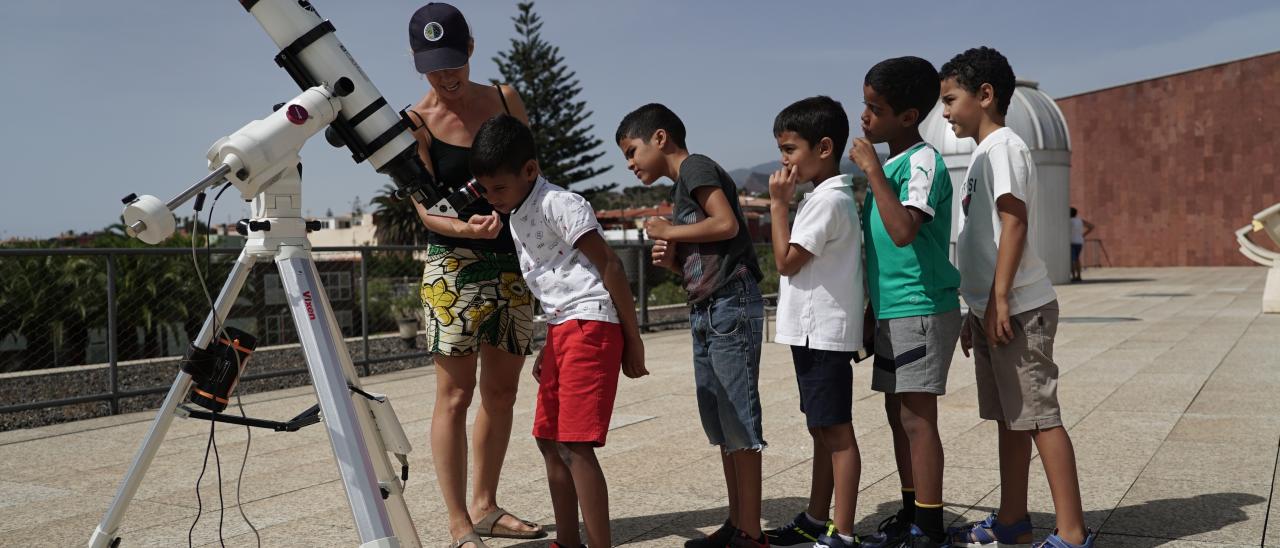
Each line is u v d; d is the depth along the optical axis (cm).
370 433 212
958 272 271
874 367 269
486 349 296
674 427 476
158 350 841
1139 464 367
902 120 269
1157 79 2672
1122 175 2755
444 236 290
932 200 259
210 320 207
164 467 408
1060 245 1809
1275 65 2470
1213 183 2592
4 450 457
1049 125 1791
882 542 271
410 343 988
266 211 208
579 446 250
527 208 261
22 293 771
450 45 280
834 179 266
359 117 219
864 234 274
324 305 208
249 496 352
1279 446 389
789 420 485
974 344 280
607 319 252
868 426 459
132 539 300
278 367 776
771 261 1334
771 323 1020
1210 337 823
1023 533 273
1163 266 2681
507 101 310
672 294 1466
